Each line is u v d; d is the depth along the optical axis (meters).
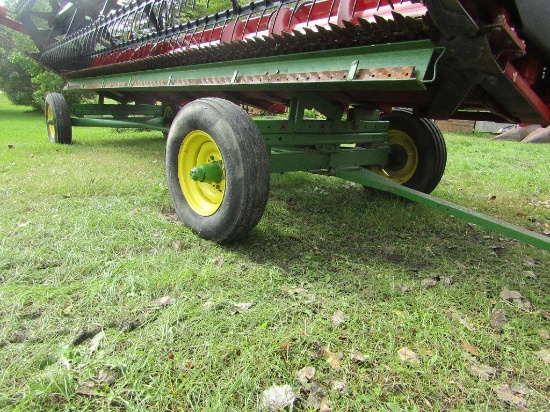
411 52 2.21
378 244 3.24
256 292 2.37
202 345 1.87
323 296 2.37
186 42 4.77
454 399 1.68
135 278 2.39
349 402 1.62
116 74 5.74
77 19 7.86
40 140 8.30
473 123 13.98
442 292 2.48
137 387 1.63
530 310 2.38
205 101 3.00
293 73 2.88
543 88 2.87
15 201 3.73
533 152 8.65
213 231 2.95
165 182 4.64
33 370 1.70
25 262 2.56
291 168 3.33
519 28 2.23
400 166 4.39
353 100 3.66
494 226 2.63
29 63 14.78
